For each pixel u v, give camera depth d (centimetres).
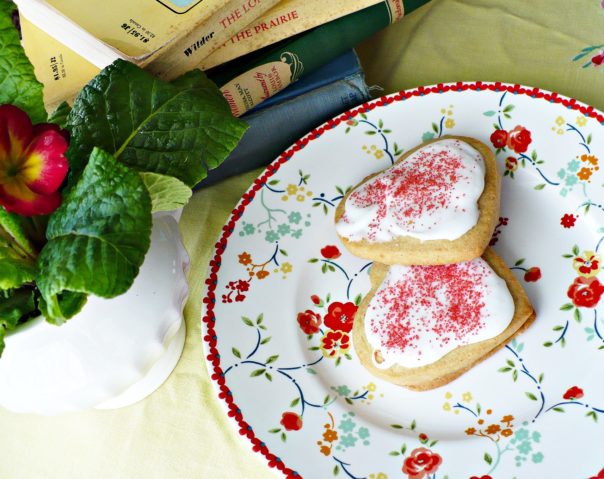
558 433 37
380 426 39
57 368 34
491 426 38
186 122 35
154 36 39
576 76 46
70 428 41
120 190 30
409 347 39
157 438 40
